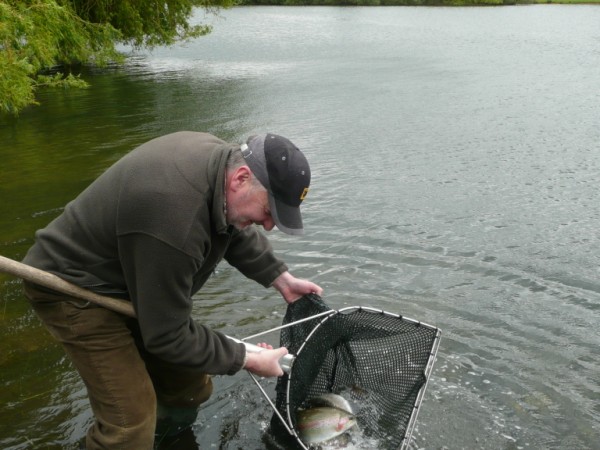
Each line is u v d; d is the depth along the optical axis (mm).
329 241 5750
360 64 18797
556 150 9070
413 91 14133
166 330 2562
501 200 6945
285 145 2523
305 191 2539
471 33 27656
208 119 11266
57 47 12531
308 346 3219
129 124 10914
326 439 3166
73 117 11594
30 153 9039
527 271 5184
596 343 4164
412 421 3049
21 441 3234
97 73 17391
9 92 9109
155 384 3312
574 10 41438
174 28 18547
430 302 4660
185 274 2494
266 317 4434
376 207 6664
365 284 4918
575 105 12352
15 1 9570
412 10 41312
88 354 2783
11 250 5551
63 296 2732
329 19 34312
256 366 2941
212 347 2754
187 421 3436
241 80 15984
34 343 4117
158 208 2410
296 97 13492
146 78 16469
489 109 12078
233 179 2527
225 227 2582
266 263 3346
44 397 3588
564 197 7043
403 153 8945
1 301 4637
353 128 10516
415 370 3262
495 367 3877
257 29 28859
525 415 3465
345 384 3477
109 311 2773
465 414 3461
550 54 20594
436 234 5938
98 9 15461
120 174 2549
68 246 2666
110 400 2832
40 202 6887
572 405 3551
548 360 3965
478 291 4836
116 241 2604
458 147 9273
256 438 3322
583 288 4902
